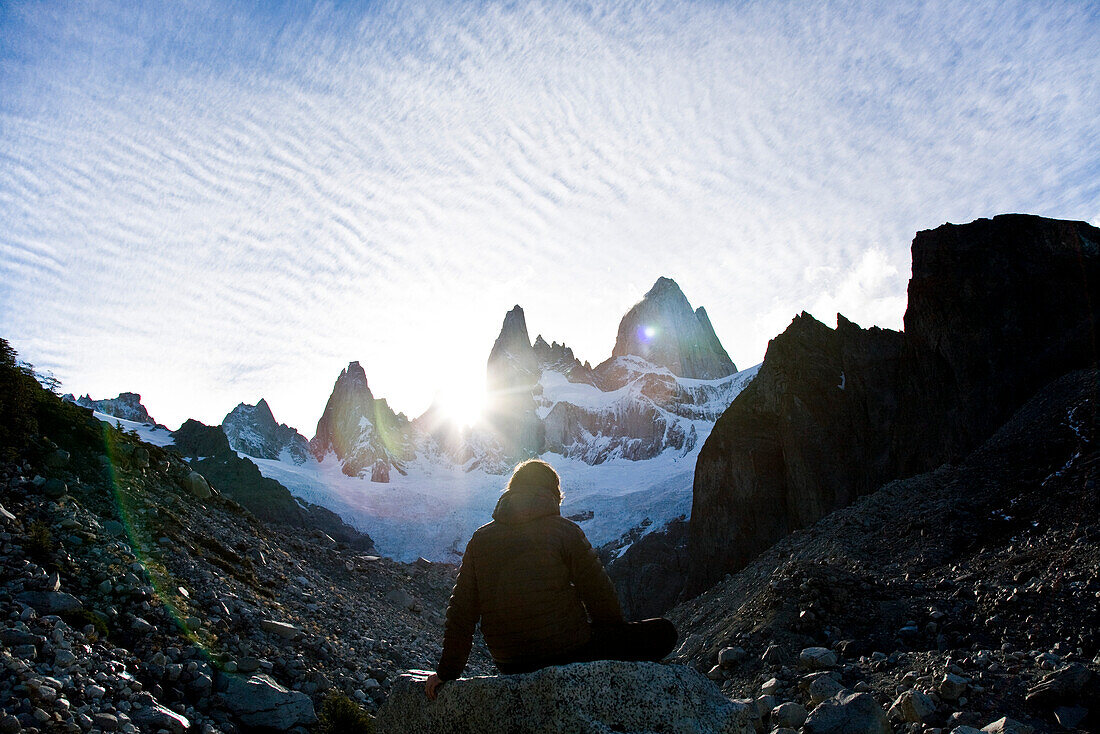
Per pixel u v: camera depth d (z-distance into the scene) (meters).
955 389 35.31
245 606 13.48
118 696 8.76
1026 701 8.33
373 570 24.44
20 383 15.28
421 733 4.96
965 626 12.01
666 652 4.98
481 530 5.09
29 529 11.97
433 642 18.08
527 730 4.26
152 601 11.50
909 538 20.08
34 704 7.65
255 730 10.01
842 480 43.88
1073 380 24.69
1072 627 10.63
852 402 45.66
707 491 55.16
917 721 8.42
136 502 15.86
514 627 4.83
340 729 10.18
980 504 19.97
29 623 9.25
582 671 4.25
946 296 35.84
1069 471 18.55
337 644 14.15
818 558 22.09
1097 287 31.56
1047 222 35.12
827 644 12.70
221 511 21.42
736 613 15.87
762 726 9.13
